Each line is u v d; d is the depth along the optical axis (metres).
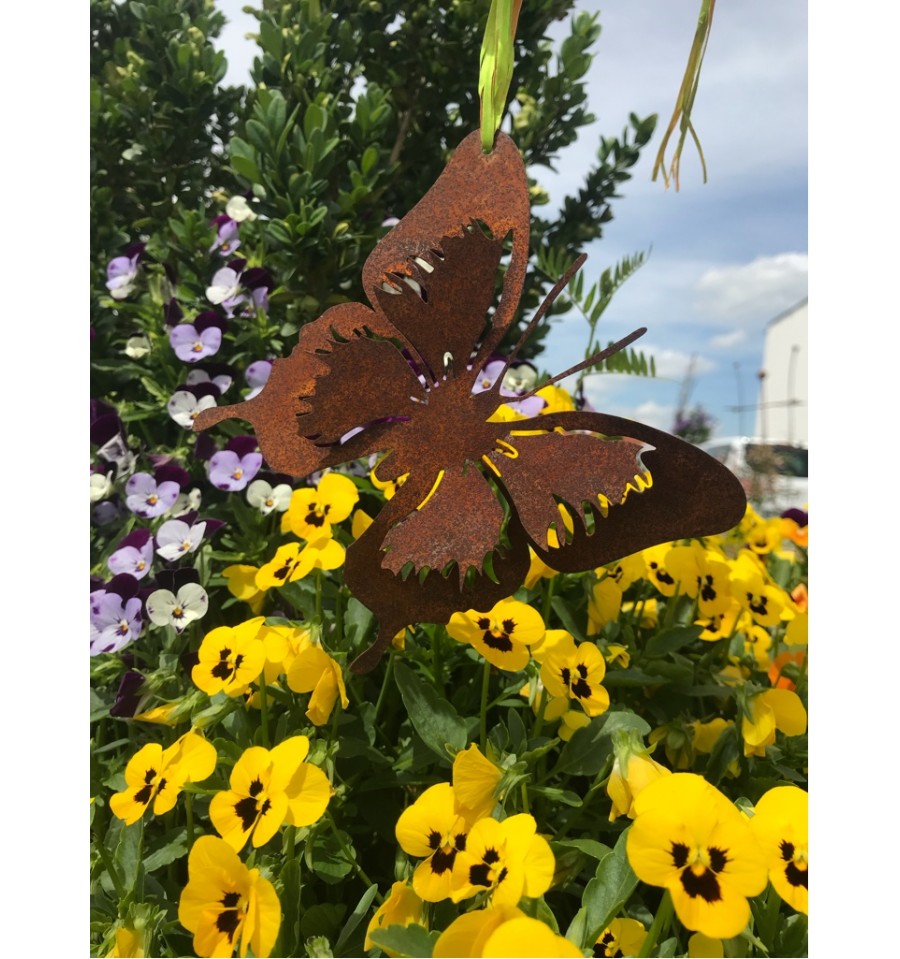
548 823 0.32
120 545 0.44
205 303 0.56
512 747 0.30
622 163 0.71
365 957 0.26
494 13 0.28
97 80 0.69
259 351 0.54
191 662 0.40
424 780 0.32
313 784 0.27
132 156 0.65
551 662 0.32
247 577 0.41
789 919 0.26
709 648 0.47
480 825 0.24
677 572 0.40
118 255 0.66
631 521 0.29
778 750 0.35
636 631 0.44
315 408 0.28
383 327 0.30
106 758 0.41
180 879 0.33
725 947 0.23
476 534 0.29
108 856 0.29
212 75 0.63
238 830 0.26
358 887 0.32
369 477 0.45
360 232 0.54
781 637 0.49
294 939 0.26
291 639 0.32
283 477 0.49
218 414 0.30
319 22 0.57
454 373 0.29
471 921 0.21
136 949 0.26
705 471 0.28
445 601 0.30
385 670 0.38
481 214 0.29
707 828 0.21
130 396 0.60
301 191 0.50
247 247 0.59
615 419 0.29
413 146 0.66
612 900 0.23
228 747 0.32
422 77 0.64
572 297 0.49
